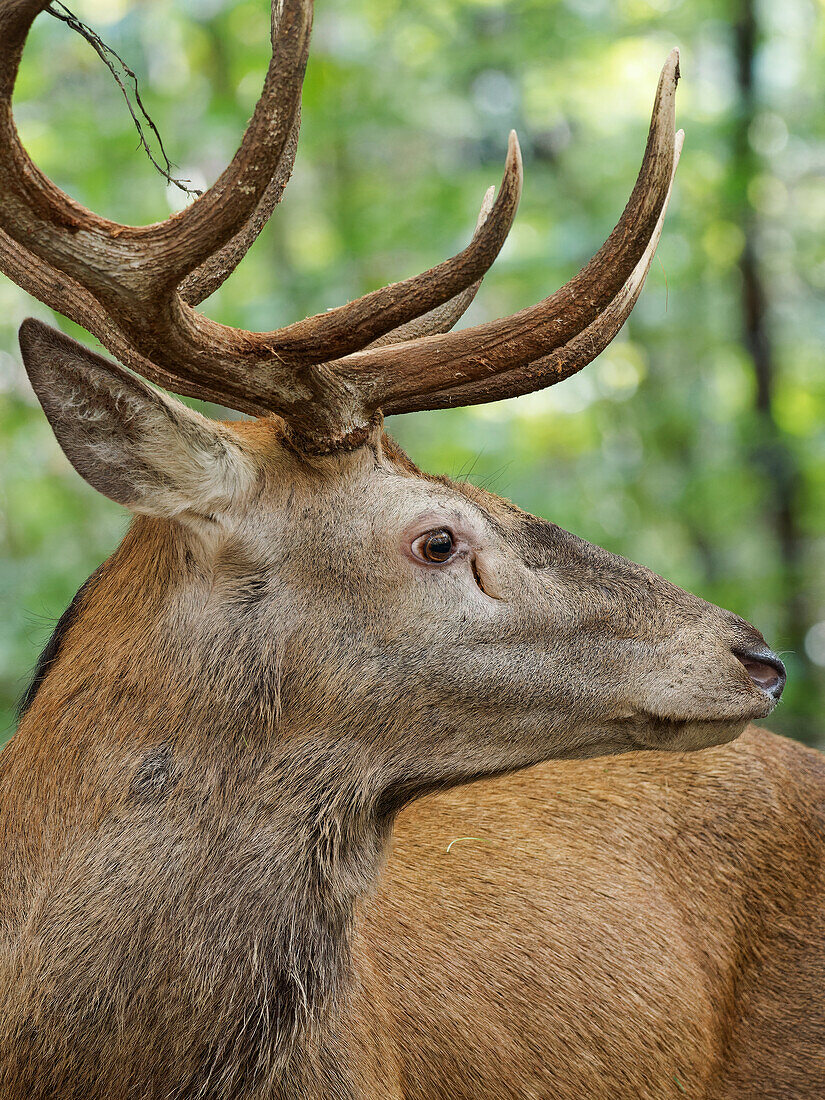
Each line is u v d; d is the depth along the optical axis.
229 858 6.02
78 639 6.40
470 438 19.84
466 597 6.29
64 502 16.50
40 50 16.58
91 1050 5.81
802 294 22.81
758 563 20.95
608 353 21.34
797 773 8.79
